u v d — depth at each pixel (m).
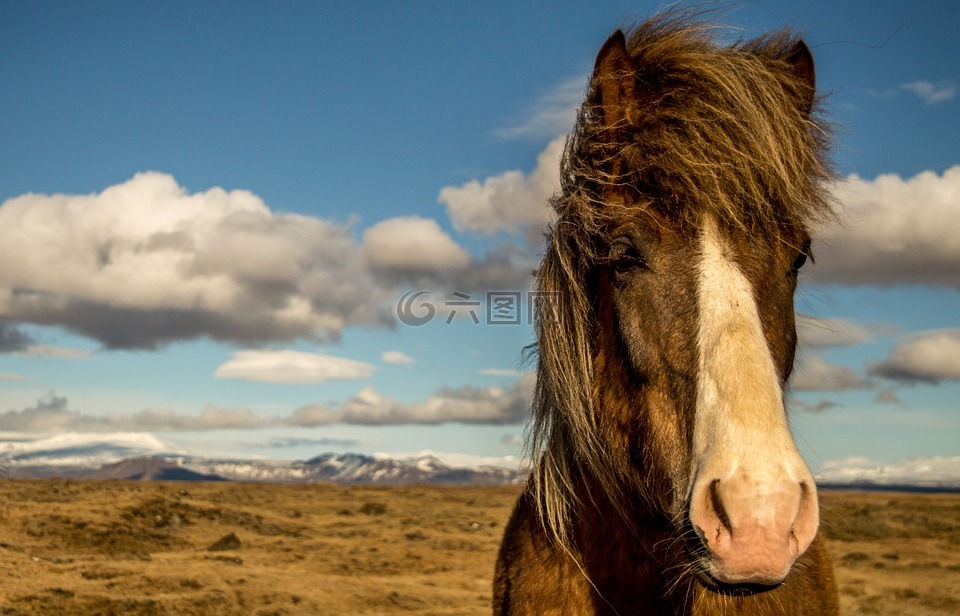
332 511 30.73
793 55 3.48
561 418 3.31
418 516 29.72
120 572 13.59
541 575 3.35
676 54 3.17
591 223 3.00
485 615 12.89
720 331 2.60
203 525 21.47
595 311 3.15
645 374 2.82
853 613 13.47
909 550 21.23
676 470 2.67
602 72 3.13
